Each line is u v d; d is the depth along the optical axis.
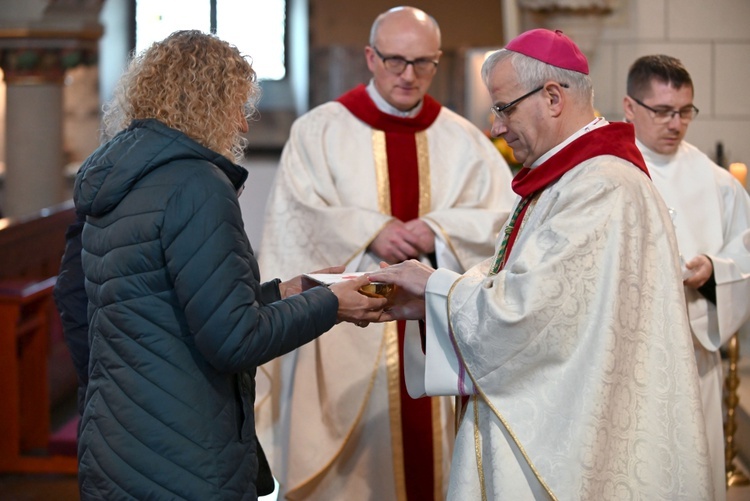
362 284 2.28
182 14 10.52
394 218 3.25
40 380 4.14
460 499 2.09
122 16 10.51
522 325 1.95
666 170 3.01
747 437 4.05
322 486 3.32
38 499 3.84
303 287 2.53
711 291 2.81
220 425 2.06
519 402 2.01
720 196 3.03
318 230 3.27
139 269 2.01
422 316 2.35
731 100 5.02
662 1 5.08
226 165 2.06
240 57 2.12
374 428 3.30
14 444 4.09
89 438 2.08
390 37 3.33
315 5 10.02
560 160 2.10
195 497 2.02
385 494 3.32
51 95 8.21
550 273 1.96
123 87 2.11
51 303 4.76
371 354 3.29
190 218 1.96
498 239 2.32
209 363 2.05
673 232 2.11
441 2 9.85
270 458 3.41
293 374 3.31
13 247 4.69
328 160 3.41
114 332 2.04
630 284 2.00
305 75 10.12
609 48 5.17
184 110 2.04
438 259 3.22
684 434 2.02
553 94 2.11
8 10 8.05
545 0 5.17
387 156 3.40
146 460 2.02
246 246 2.04
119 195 2.01
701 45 5.04
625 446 2.01
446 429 3.35
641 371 2.04
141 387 2.02
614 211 2.00
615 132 2.12
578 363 1.97
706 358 2.89
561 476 1.95
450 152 3.47
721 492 2.86
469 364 2.04
